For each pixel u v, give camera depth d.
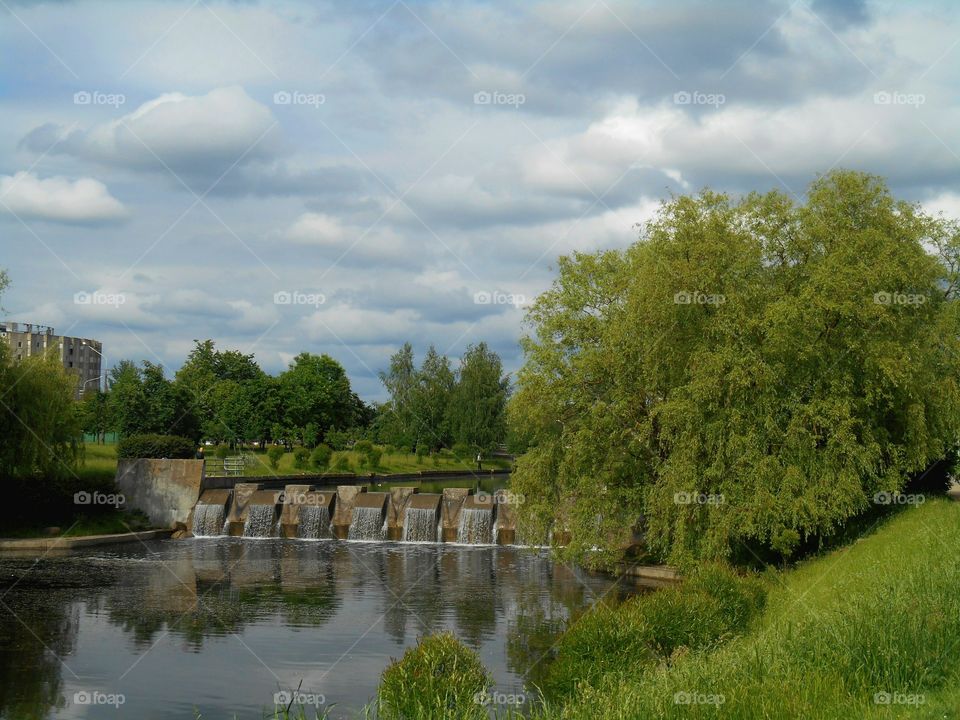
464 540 57.31
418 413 118.88
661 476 37.28
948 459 42.69
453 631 30.69
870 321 34.03
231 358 130.38
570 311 44.12
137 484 62.28
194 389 105.44
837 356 34.50
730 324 35.00
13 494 55.16
